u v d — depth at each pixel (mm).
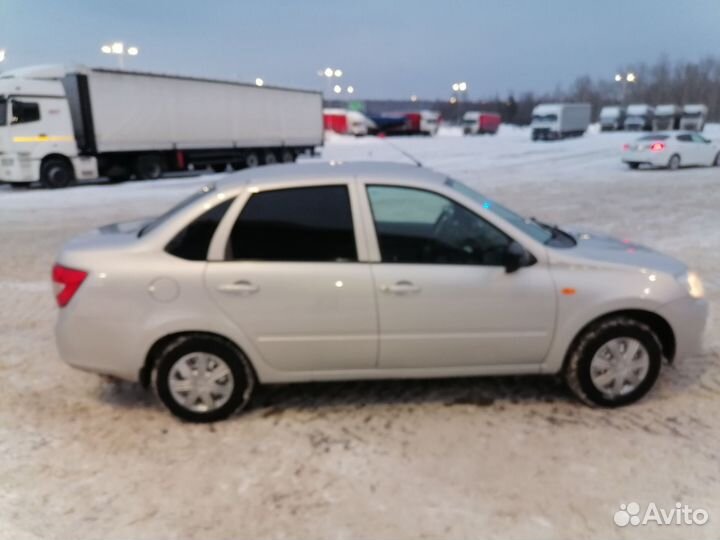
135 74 19328
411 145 39531
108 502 2967
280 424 3713
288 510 2887
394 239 3645
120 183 20000
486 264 3650
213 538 2701
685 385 4164
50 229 10938
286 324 3588
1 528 2779
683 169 21719
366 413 3840
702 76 99750
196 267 3539
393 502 2932
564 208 12711
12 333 5410
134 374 3658
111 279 3525
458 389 4164
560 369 3828
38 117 17438
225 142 22875
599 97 110688
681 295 3740
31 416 3863
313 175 3723
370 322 3615
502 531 2717
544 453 3332
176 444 3498
